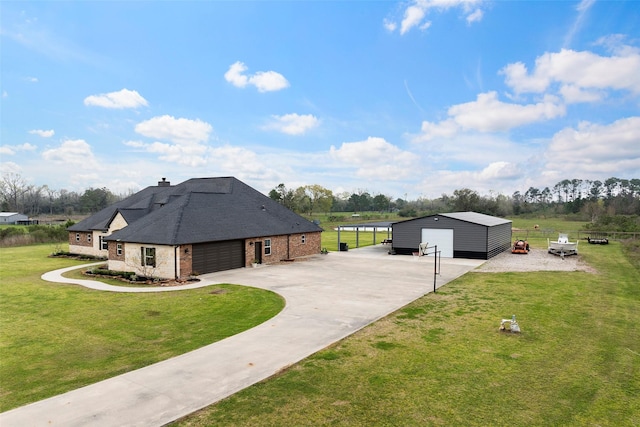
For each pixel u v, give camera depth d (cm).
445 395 750
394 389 773
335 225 7094
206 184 3428
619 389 782
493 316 1296
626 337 1091
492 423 654
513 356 948
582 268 2327
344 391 764
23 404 730
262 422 652
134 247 2184
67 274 2242
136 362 938
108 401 731
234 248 2380
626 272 2175
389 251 3206
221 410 692
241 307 1454
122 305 1506
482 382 806
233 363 909
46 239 4184
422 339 1068
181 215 2284
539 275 2094
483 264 2512
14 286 1892
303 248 3009
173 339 1109
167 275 2045
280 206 3322
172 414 680
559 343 1041
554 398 743
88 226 3108
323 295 1620
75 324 1267
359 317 1288
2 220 7650
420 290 1714
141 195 3528
